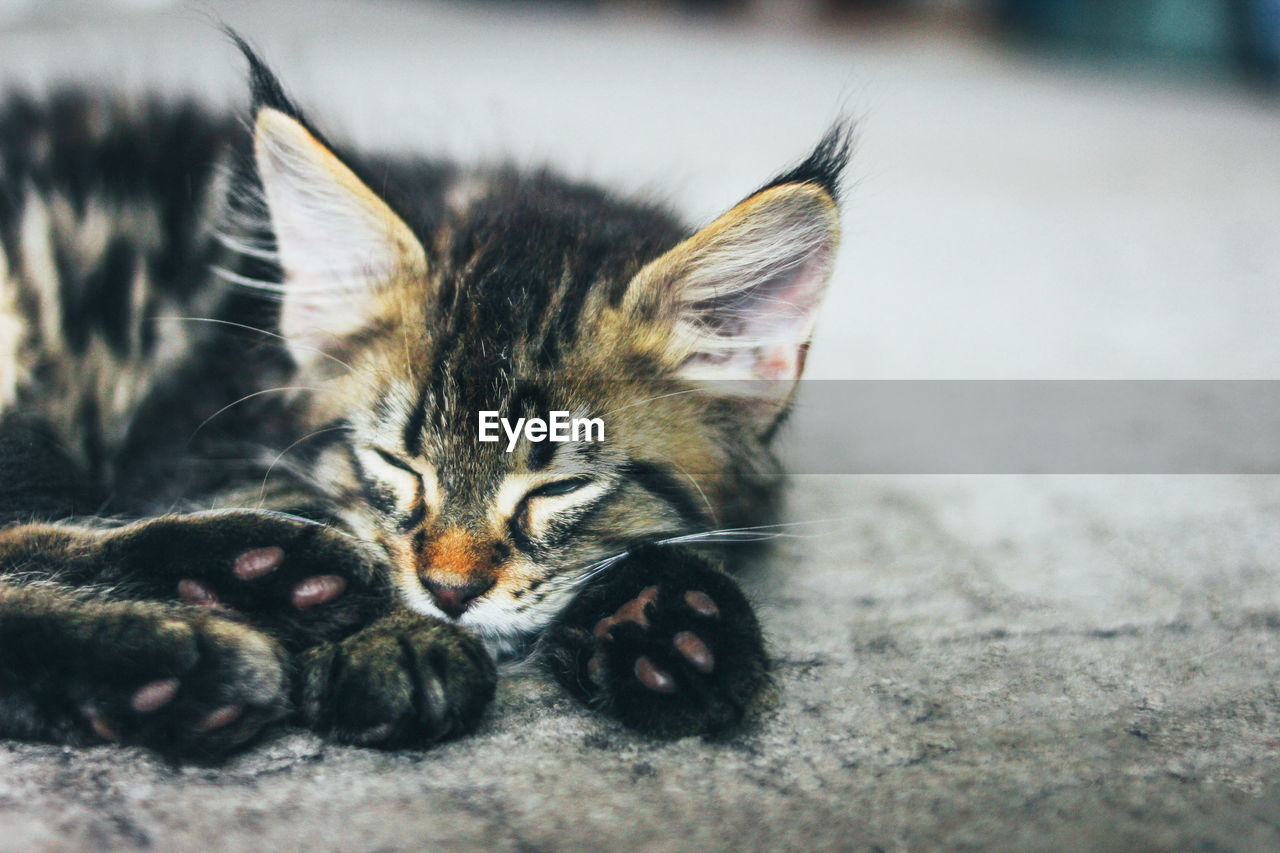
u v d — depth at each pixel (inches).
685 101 56.9
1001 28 94.6
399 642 17.7
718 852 16.4
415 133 34.9
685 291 19.3
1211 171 51.6
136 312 20.7
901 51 87.4
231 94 25.0
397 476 18.9
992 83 74.5
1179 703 18.2
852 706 18.0
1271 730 17.8
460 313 19.3
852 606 19.7
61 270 20.7
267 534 18.3
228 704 17.1
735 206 18.9
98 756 17.1
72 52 46.4
